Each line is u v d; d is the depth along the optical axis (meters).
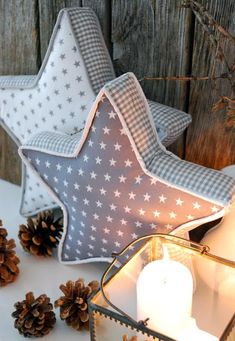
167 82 0.82
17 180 1.08
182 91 0.81
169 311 0.65
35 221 0.89
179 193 0.69
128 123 0.69
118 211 0.74
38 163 0.81
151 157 0.71
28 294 0.73
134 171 0.71
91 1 0.85
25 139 0.94
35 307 0.72
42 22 0.91
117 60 0.87
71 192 0.78
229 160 0.82
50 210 0.91
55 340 0.72
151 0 0.79
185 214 0.71
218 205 0.68
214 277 0.70
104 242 0.79
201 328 0.67
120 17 0.83
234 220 0.74
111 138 0.70
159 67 0.82
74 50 0.83
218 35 0.74
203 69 0.78
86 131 0.72
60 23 0.83
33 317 0.71
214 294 0.70
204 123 0.82
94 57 0.83
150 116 0.72
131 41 0.84
